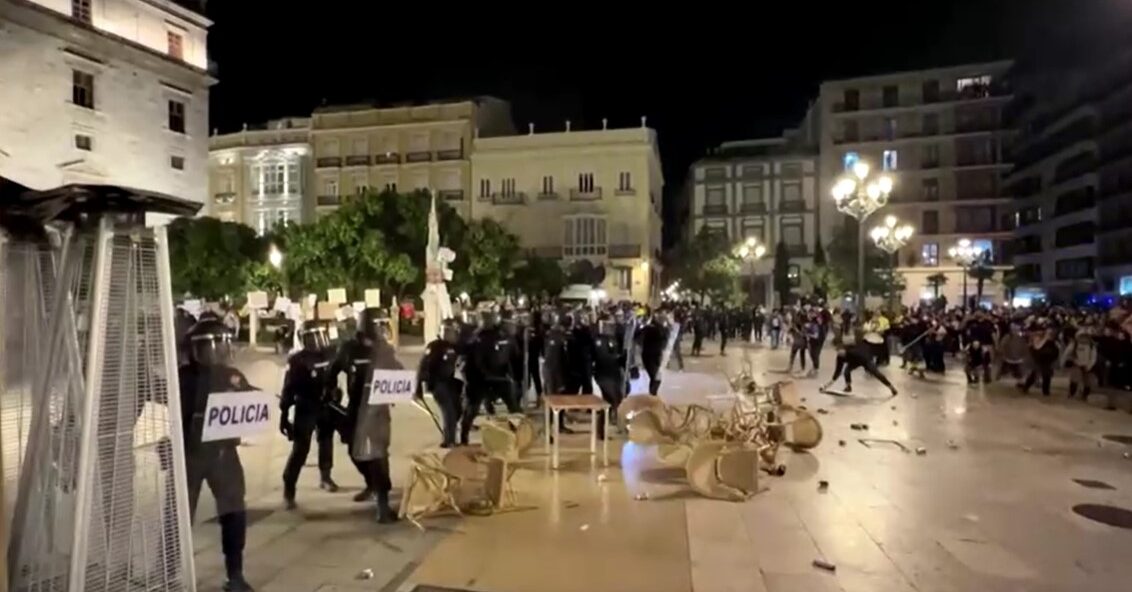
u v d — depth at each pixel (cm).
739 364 2173
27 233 426
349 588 507
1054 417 1248
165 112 3734
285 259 3350
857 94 5981
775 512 694
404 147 5491
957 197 5753
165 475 434
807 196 5969
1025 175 5422
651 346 1244
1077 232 4803
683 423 914
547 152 5284
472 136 5416
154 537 427
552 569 545
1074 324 1919
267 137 5756
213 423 480
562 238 5244
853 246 5225
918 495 756
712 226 6181
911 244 5819
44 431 407
